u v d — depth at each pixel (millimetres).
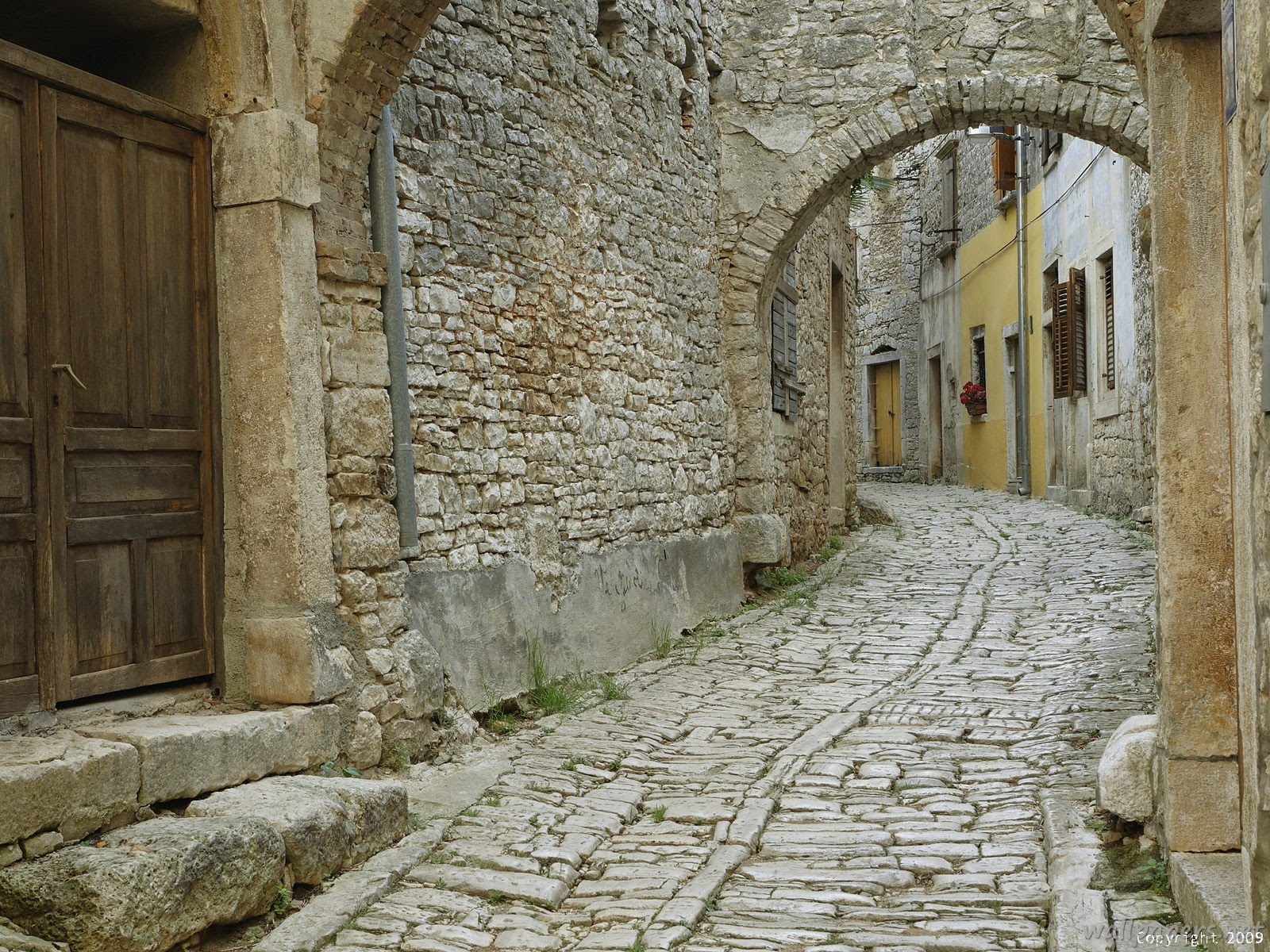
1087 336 15516
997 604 9539
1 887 3133
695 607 8805
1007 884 3848
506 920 3637
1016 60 9680
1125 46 4895
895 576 11078
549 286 6848
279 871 3625
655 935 3459
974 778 5059
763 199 10023
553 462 6836
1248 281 2674
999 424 20438
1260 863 2607
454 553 5824
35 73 3928
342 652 4738
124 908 3096
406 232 5547
